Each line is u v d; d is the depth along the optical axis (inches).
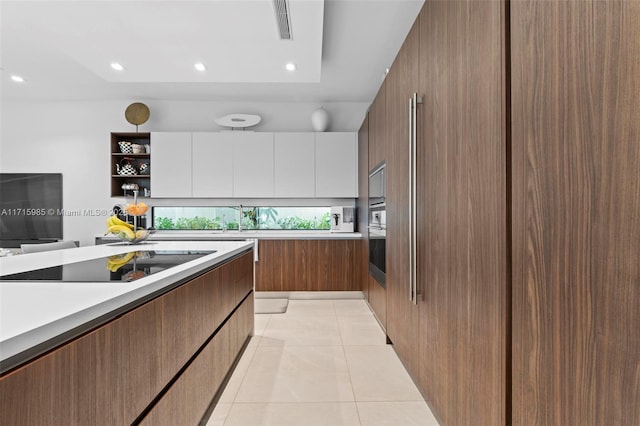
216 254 75.5
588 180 30.5
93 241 194.9
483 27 47.8
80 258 68.9
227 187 182.2
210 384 69.3
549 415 35.6
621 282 27.3
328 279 171.6
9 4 88.7
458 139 56.5
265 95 188.2
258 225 197.5
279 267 171.3
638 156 25.6
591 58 30.0
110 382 35.9
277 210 198.2
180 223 195.6
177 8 90.8
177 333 53.0
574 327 32.2
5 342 24.2
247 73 133.0
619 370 27.5
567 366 33.1
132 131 195.8
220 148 182.4
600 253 29.3
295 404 76.6
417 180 77.9
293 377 89.3
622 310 27.2
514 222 41.5
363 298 172.6
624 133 26.8
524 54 39.3
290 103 198.8
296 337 118.6
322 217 199.0
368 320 137.8
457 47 56.7
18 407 25.0
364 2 107.7
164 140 181.2
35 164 195.9
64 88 178.7
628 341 26.7
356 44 133.4
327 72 158.9
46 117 195.6
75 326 31.0
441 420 65.2
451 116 59.4
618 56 27.2
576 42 31.6
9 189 195.2
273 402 77.4
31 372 26.2
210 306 69.1
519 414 40.7
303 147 183.9
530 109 38.3
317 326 130.3
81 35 104.4
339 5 109.0
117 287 41.4
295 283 171.0
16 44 132.3
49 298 36.1
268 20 96.7
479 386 49.5
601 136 29.0
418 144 77.4
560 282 34.0
